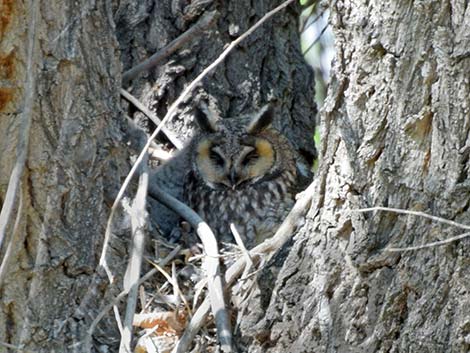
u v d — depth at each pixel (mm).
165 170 9812
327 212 6812
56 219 7000
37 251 6902
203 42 10047
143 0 9938
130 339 6457
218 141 9938
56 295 6984
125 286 6715
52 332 6930
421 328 6453
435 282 6414
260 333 7031
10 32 6758
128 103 9828
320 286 6793
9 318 6824
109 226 6641
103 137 7363
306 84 10758
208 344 7457
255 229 9844
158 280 8055
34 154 6902
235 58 10195
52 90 7020
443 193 6367
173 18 9930
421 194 6434
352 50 6652
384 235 6578
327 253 6785
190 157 9984
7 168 6801
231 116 10203
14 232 6242
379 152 6559
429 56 6348
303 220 7406
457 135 6324
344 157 6707
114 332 7289
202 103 9898
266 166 9945
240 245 7469
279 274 7008
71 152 7098
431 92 6367
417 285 6449
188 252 8195
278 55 10477
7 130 6812
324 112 6848
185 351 7133
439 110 6348
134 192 7957
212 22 9422
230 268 7387
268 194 9891
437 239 6395
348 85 6688
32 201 6906
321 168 6887
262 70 10367
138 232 7004
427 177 6422
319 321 6766
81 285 7109
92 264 7188
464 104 6285
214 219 9898
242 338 7141
